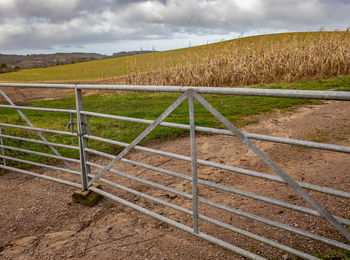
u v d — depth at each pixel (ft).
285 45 59.82
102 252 9.28
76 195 12.41
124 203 11.34
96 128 25.03
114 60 205.26
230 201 11.92
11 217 11.63
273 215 10.69
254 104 32.55
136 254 9.07
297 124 23.56
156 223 10.71
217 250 9.02
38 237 10.28
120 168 16.24
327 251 8.41
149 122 9.61
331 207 10.98
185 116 28.14
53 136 23.04
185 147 19.39
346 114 25.95
